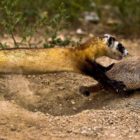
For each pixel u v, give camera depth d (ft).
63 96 62.13
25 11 89.20
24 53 60.95
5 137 49.65
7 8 71.36
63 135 50.96
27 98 61.00
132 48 84.89
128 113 56.24
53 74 66.59
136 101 59.00
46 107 60.23
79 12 96.12
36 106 60.13
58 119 54.85
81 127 52.90
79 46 62.03
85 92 61.77
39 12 89.40
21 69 60.90
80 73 62.08
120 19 98.07
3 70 60.70
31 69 61.05
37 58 60.90
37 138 49.88
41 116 55.26
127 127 53.31
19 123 52.85
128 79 61.36
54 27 75.10
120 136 51.16
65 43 72.69
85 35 90.53
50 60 61.05
